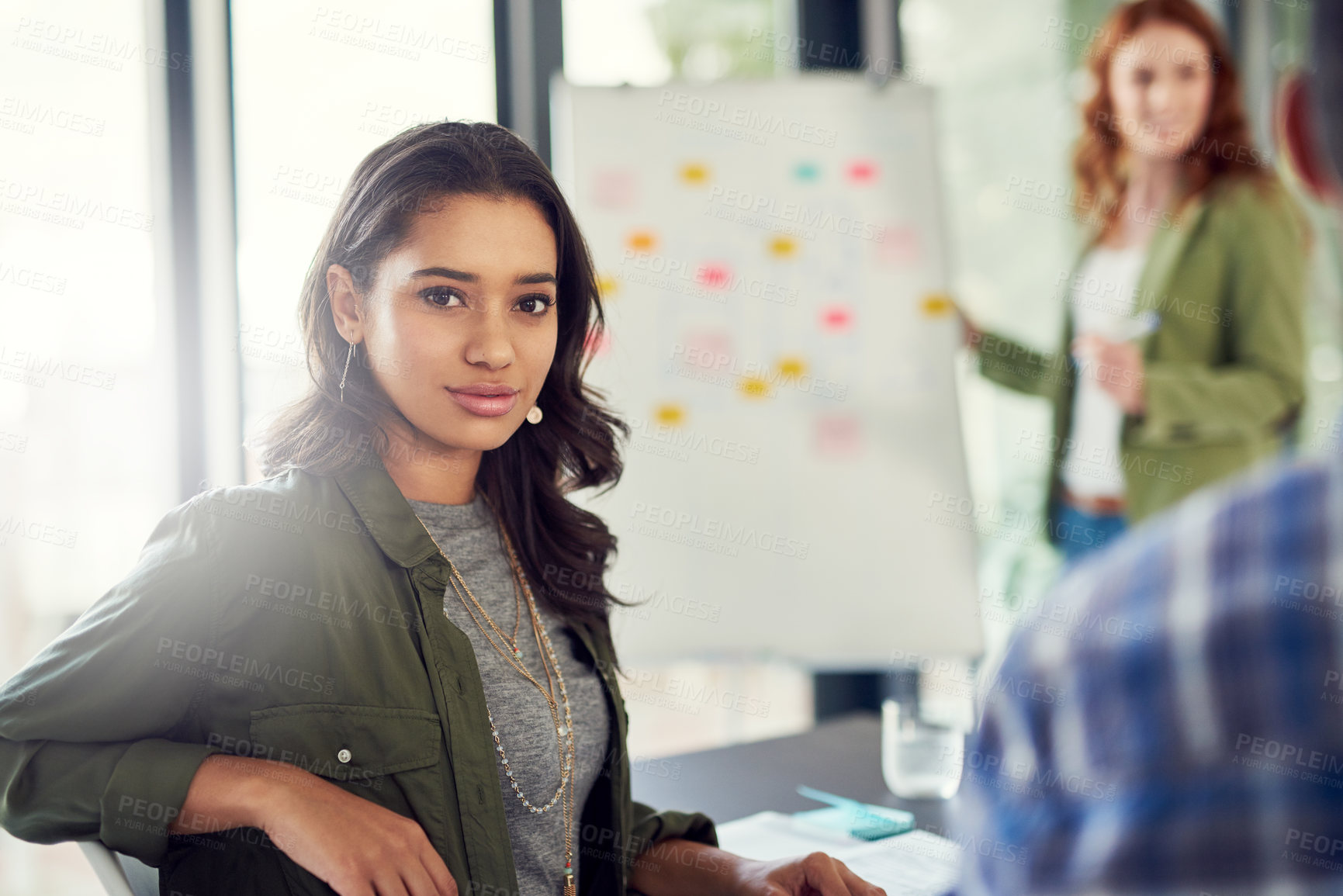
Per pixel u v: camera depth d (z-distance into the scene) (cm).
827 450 193
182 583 84
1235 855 20
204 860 86
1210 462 193
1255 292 191
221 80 181
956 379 196
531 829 100
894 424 194
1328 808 19
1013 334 261
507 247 98
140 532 181
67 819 79
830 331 196
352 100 193
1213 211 196
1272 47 242
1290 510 21
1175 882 20
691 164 197
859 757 161
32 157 171
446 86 204
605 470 123
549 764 101
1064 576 26
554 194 105
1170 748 21
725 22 241
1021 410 255
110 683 80
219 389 182
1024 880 23
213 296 182
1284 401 189
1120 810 21
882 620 189
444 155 99
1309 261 189
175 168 178
